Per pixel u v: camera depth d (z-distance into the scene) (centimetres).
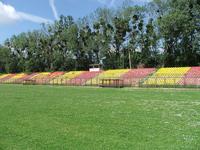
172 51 9556
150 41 9919
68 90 6412
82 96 4741
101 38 10800
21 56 14075
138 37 10294
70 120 2322
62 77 10319
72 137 1731
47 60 12925
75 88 7231
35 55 13250
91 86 8175
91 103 3647
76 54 11831
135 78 7944
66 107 3222
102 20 10694
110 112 2788
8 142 1636
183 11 8612
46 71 12838
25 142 1633
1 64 15375
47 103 3666
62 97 4575
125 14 10312
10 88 7569
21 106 3325
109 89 6612
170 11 9025
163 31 8919
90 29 11306
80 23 11438
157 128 1962
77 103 3659
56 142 1620
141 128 1969
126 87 7325
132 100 3947
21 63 14100
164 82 7094
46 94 5247
